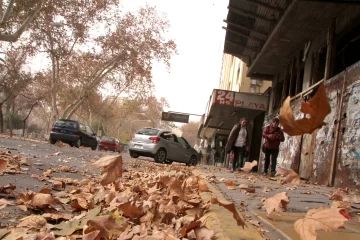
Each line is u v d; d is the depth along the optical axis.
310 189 6.27
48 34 26.81
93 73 34.34
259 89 26.38
